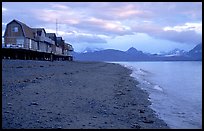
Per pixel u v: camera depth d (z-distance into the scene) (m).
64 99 17.28
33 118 12.10
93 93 21.09
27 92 18.45
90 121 12.52
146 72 71.19
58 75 32.78
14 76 27.00
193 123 14.19
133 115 14.80
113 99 19.25
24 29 60.59
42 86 21.84
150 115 15.31
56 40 93.69
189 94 26.50
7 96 16.50
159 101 20.92
